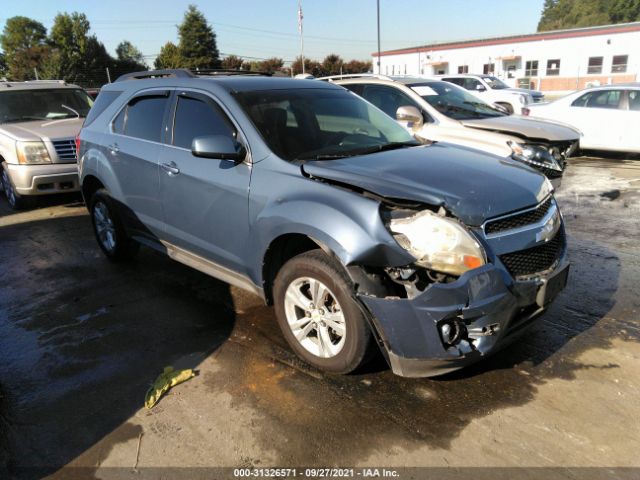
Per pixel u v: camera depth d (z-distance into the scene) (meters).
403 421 2.81
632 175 9.32
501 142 6.15
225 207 3.62
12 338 3.89
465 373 3.23
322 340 3.17
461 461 2.53
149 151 4.34
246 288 3.71
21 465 2.61
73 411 3.01
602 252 5.32
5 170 7.65
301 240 3.28
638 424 2.75
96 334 3.90
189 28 61.00
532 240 2.98
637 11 78.38
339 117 4.10
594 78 38.19
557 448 2.60
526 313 3.01
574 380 3.14
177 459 2.61
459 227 2.72
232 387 3.17
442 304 2.63
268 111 3.76
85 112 8.97
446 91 7.90
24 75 59.62
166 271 5.13
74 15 58.28
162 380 3.24
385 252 2.72
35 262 5.54
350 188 3.05
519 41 40.97
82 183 5.43
